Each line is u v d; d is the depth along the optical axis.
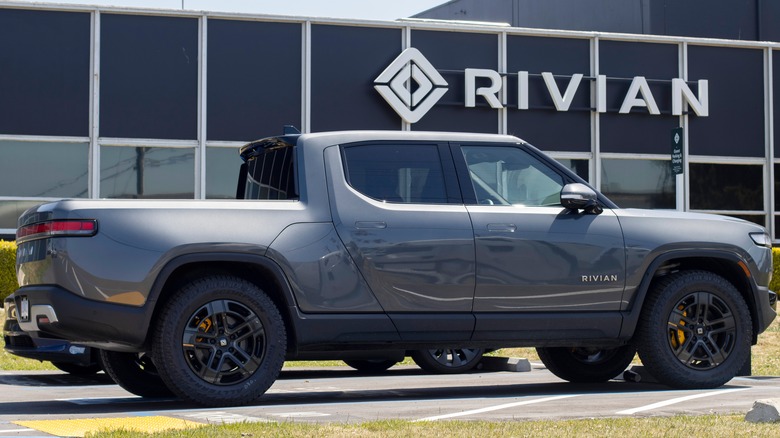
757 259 8.87
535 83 22.08
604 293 8.34
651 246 8.48
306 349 7.67
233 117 20.50
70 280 7.12
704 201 23.06
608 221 8.42
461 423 6.09
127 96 20.05
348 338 7.72
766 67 23.64
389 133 8.13
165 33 20.25
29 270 7.42
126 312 7.16
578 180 8.47
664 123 22.88
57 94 19.75
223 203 7.55
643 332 8.56
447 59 21.67
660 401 7.52
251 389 7.39
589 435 5.60
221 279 7.39
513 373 11.34
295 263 7.57
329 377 11.05
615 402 7.50
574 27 28.55
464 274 7.95
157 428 6.18
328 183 7.84
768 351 14.03
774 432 5.68
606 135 22.47
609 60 22.61
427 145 8.17
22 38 19.61
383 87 20.98
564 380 10.05
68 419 6.73
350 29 21.11
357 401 8.03
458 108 21.66
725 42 23.28
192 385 7.27
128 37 20.08
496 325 8.03
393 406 7.38
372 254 7.76
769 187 23.55
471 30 21.75
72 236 7.17
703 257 8.82
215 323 7.34
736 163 23.34
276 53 20.73
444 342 7.93
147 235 7.25
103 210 7.25
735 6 26.44
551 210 8.31
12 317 10.26
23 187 19.58
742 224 8.94
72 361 10.19
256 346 7.46
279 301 7.73
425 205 8.01
